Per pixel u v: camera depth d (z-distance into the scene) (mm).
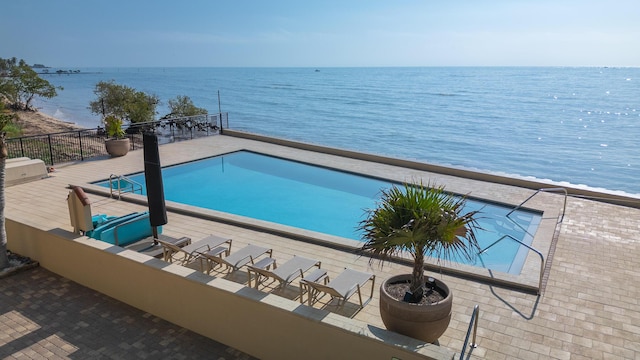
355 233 10242
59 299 6668
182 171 15266
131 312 6320
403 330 4559
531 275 6828
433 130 42781
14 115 7949
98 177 13031
